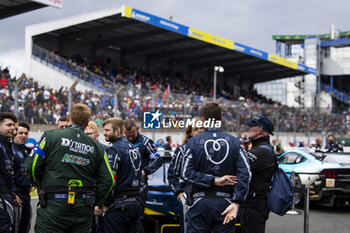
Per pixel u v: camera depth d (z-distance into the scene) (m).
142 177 5.18
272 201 4.59
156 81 36.56
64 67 26.28
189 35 31.22
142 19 27.39
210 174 3.78
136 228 4.76
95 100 16.61
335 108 27.22
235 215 3.72
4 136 4.56
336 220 8.52
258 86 65.69
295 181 9.68
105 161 3.95
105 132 4.77
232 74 48.56
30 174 3.67
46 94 15.23
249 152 4.69
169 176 4.36
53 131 3.76
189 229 3.83
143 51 38.56
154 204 5.82
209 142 3.83
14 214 4.64
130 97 18.36
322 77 58.75
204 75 46.72
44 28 29.33
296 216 8.98
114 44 34.16
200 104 20.86
